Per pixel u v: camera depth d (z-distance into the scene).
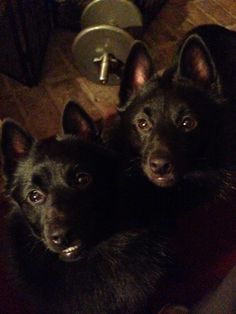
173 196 0.50
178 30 0.87
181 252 0.54
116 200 0.43
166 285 0.51
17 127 0.40
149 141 0.47
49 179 0.39
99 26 0.66
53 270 0.43
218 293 0.33
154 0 0.85
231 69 0.60
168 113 0.47
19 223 0.44
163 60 0.81
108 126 0.57
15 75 0.76
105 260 0.43
